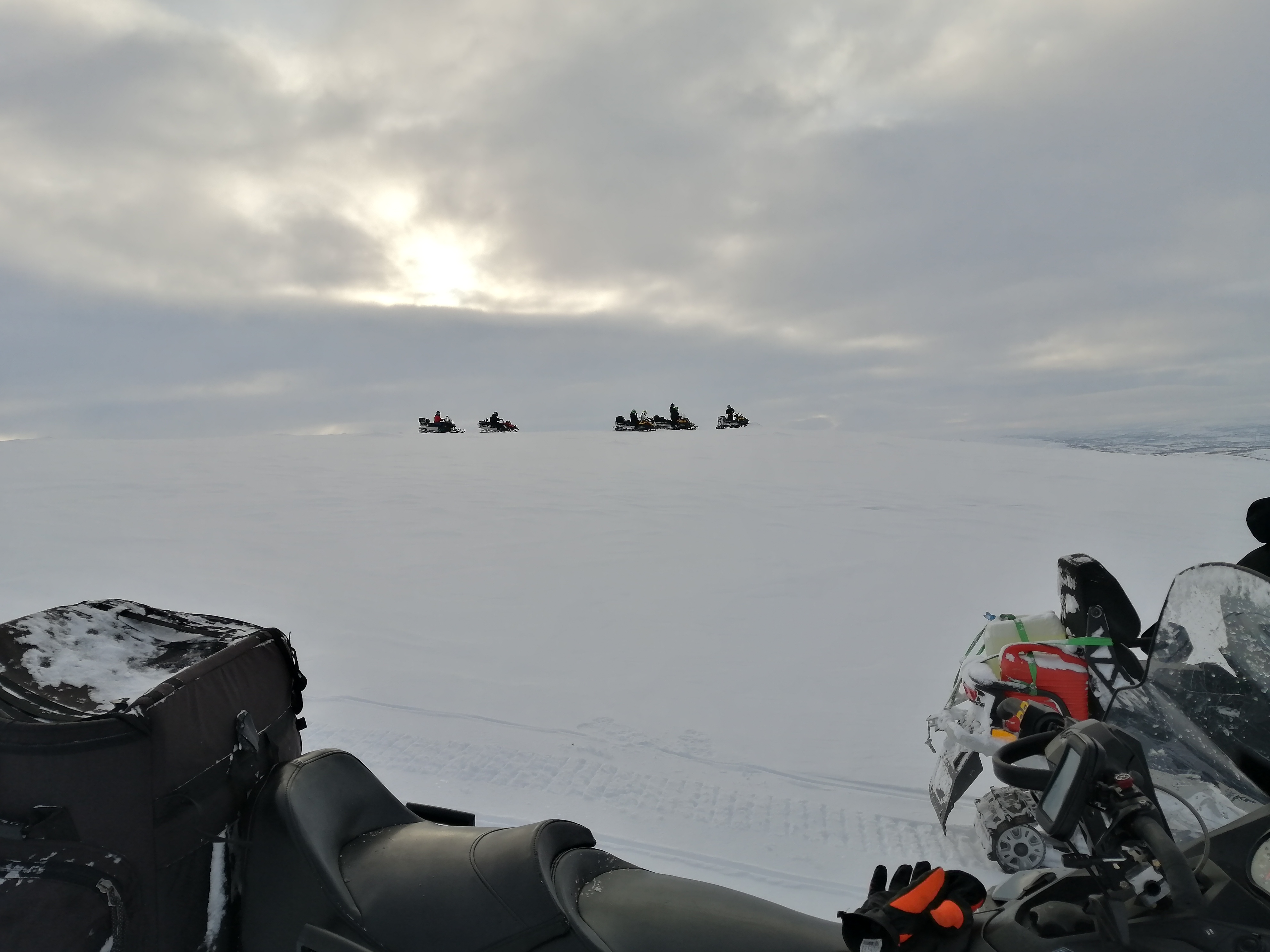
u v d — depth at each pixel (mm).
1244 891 1260
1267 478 20125
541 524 12969
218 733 1735
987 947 1349
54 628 1861
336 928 1605
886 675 6348
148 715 1574
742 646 7047
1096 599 3539
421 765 4562
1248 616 1615
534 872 1614
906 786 4465
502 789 4305
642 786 4387
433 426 48562
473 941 1543
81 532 11750
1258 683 1551
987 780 4570
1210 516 14242
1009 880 1522
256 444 28469
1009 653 3586
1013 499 16109
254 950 1663
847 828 3988
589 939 1516
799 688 6023
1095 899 1295
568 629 7480
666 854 3713
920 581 9398
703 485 18078
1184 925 1250
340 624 7523
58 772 1530
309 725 5102
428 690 5809
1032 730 1727
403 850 1742
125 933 1517
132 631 1961
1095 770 1234
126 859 1542
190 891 1633
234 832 1736
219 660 1803
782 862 3662
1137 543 11734
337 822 1811
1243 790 1469
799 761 4762
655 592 8828
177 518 13117
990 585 9250
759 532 12367
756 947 1488
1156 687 1736
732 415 48094
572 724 5238
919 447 27984
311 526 12586
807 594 8805
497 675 6180
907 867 1528
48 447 26375
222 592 8641
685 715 5457
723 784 4438
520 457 24438
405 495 16141
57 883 1487
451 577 9445
